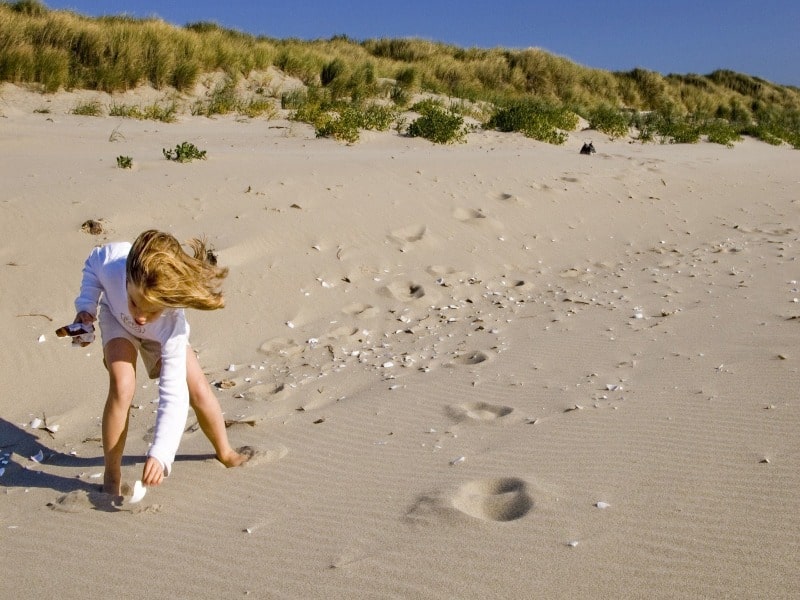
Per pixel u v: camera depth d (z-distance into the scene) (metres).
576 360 5.08
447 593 2.50
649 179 11.48
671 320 5.89
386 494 3.30
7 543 3.03
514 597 2.46
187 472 3.62
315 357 5.45
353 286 6.69
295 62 22.36
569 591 2.47
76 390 4.77
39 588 2.69
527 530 2.86
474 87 28.28
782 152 19.81
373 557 2.76
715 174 12.49
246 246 6.75
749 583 2.44
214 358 5.38
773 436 3.53
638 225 9.45
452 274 7.25
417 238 7.76
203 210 7.23
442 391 4.62
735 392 4.15
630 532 2.80
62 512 3.26
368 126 16.27
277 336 5.77
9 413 4.45
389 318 6.24
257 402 4.63
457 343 5.68
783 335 5.18
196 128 15.19
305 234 7.25
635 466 3.36
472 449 3.72
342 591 2.56
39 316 5.39
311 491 3.38
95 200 6.96
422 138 15.54
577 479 3.27
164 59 18.88
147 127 14.60
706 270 7.57
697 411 3.93
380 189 8.70
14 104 15.58
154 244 3.00
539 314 6.36
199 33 23.83
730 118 36.19
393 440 3.93
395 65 28.22
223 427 3.64
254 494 3.39
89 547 2.97
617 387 4.45
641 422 3.86
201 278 3.06
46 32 18.34
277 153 11.20
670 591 2.43
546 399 4.36
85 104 16.34
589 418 3.98
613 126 20.97
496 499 3.19
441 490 3.26
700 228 9.50
